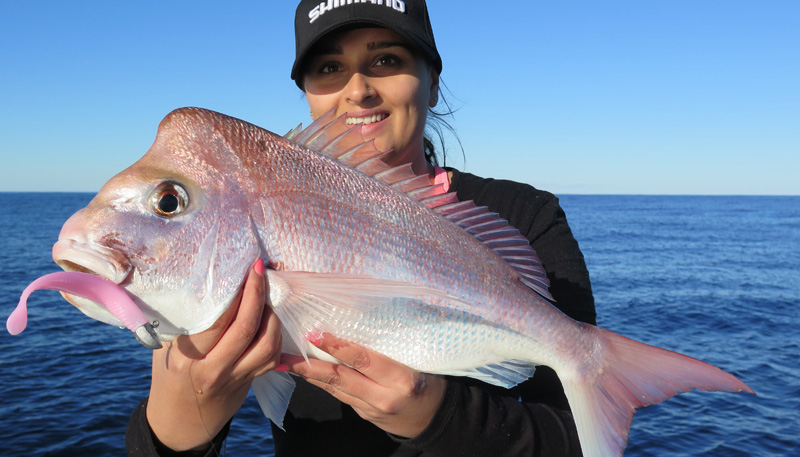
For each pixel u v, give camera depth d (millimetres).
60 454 1829
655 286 6141
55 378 2568
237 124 509
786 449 1905
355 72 629
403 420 517
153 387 499
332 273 480
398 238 541
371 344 524
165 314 460
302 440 621
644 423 2115
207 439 512
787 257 9727
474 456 531
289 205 497
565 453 552
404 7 628
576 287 646
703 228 18000
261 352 468
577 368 584
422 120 667
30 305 4445
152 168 469
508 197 687
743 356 3158
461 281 561
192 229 463
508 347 577
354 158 553
